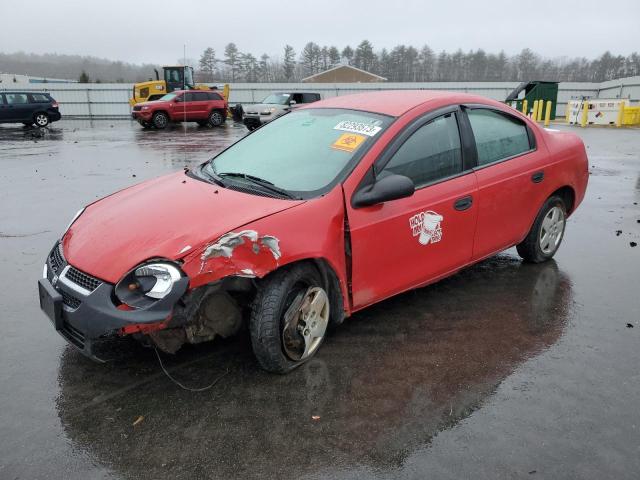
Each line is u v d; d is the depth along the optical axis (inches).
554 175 184.4
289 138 153.6
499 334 143.8
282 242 114.9
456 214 150.9
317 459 97.0
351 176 130.3
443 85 1573.6
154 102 946.1
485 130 164.4
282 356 120.3
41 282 119.6
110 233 119.9
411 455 97.9
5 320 151.3
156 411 110.7
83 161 489.7
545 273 188.7
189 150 589.3
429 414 109.7
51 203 301.3
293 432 104.1
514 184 168.6
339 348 135.7
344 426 105.9
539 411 110.8
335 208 125.9
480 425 106.3
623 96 1347.2
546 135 186.7
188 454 98.3
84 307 107.5
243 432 104.1
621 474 93.3
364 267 132.3
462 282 180.4
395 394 116.5
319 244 121.0
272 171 140.3
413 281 146.1
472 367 127.6
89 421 107.4
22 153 551.8
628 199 315.9
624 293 171.0
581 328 147.4
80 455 98.0
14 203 300.4
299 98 959.0
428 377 123.2
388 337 141.7
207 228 113.4
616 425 106.3
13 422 106.9
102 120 1334.9
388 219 134.3
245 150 158.6
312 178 133.0
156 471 94.2
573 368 127.3
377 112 148.5
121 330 104.5
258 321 116.3
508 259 204.1
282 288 117.1
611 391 117.8
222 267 107.9
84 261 113.7
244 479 92.3
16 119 938.7
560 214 195.6
